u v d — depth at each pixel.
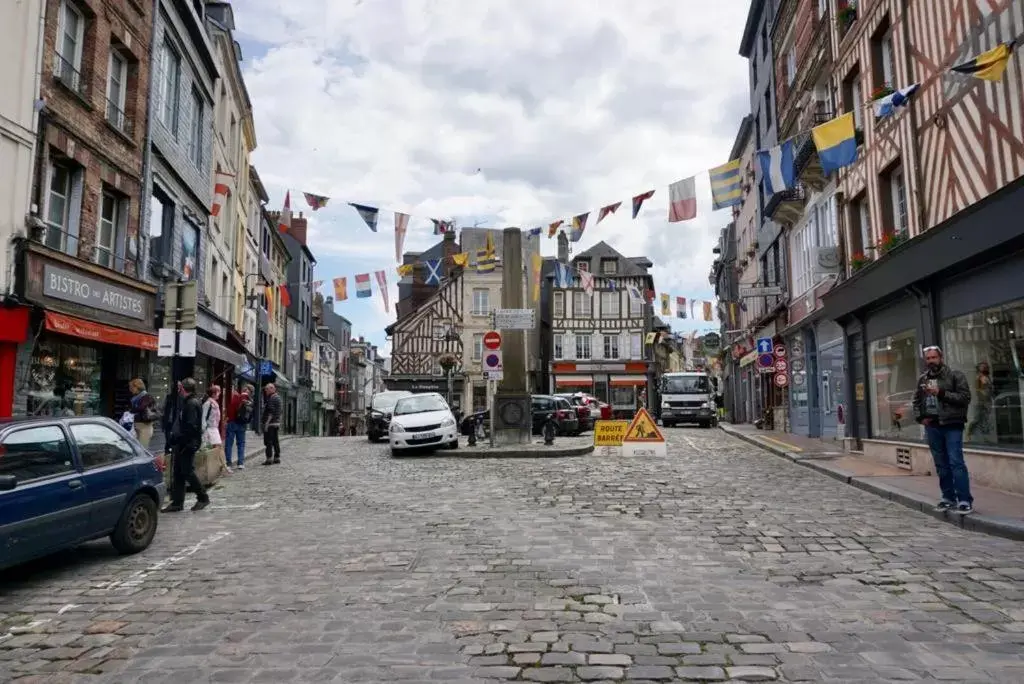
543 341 50.78
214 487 11.52
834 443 17.48
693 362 81.94
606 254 49.69
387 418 23.31
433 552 6.58
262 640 4.30
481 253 18.11
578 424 24.89
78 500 6.11
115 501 6.59
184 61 17.11
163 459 12.07
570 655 3.96
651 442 15.91
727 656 3.91
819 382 19.28
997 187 9.27
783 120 22.16
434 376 43.69
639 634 4.29
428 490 10.74
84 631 4.55
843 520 7.87
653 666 3.79
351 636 4.34
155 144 15.00
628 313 48.88
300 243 44.88
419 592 5.28
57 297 10.94
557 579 5.57
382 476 12.78
